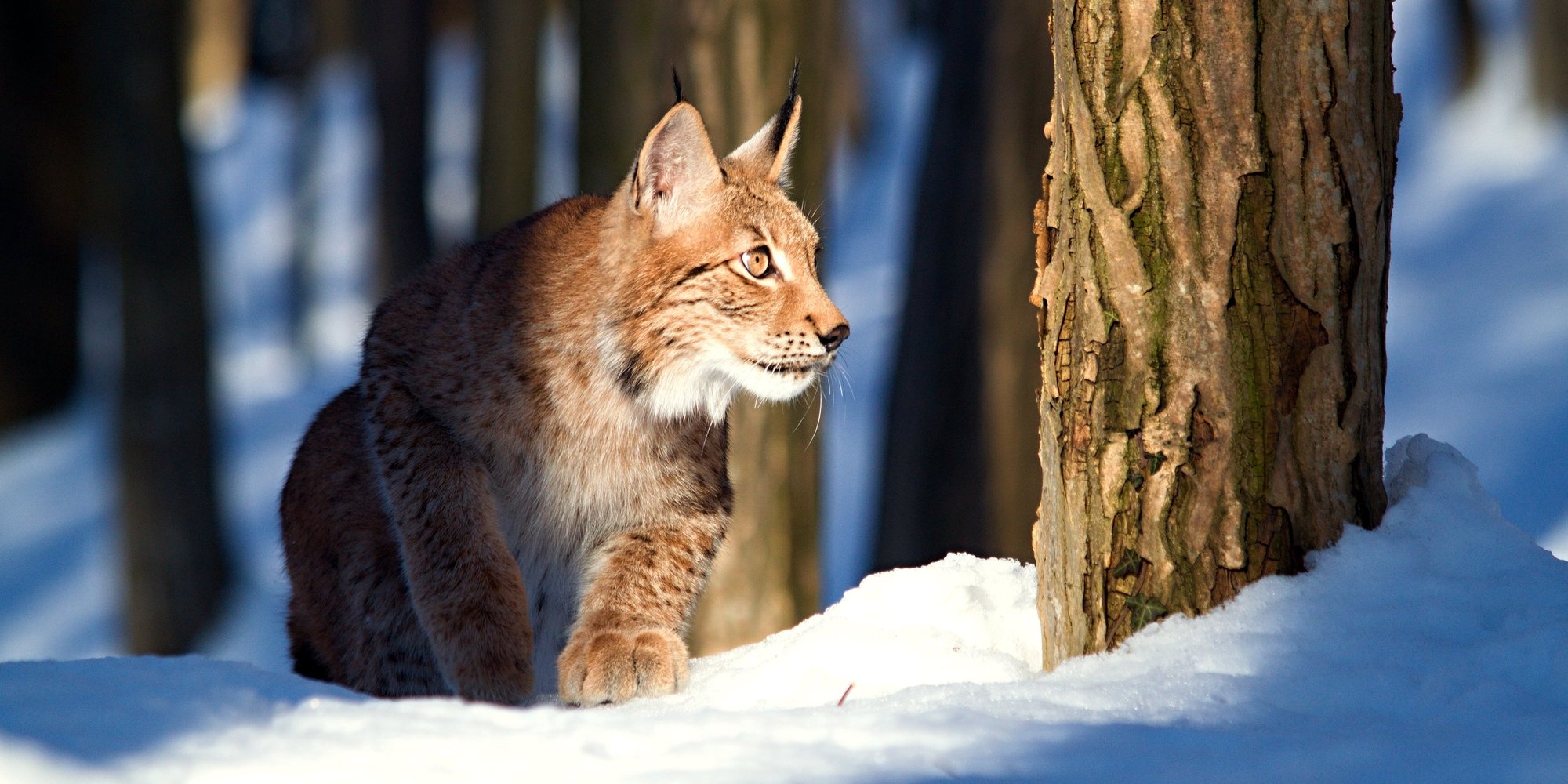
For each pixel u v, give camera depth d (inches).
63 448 1355.8
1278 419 249.9
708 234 350.6
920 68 1790.1
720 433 365.4
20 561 1175.6
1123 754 191.9
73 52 1398.9
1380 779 180.4
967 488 713.6
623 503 349.7
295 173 1544.0
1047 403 270.8
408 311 355.6
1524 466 936.9
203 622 1033.5
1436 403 1047.0
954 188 721.6
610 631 319.0
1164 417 251.9
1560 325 1107.9
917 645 284.5
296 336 1494.8
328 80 1973.4
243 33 2026.3
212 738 198.1
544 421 342.6
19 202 1381.6
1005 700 223.9
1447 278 1240.2
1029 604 311.7
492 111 897.5
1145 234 251.0
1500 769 181.5
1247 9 245.9
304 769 187.9
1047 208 272.4
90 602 1112.8
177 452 1023.6
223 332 1550.2
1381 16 251.3
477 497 332.2
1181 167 248.8
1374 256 252.1
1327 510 251.8
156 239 1017.5
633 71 548.1
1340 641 235.6
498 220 902.4
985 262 708.0
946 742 198.2
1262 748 193.5
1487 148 1432.1
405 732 205.6
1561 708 212.5
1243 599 247.9
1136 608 254.2
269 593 1072.2
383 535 352.5
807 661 284.4
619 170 554.6
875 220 1520.7
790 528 546.3
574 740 203.3
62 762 178.5
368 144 1475.1
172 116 1026.1
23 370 1387.8
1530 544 254.2
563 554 357.7
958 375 717.9
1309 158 246.2
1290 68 245.4
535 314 342.3
